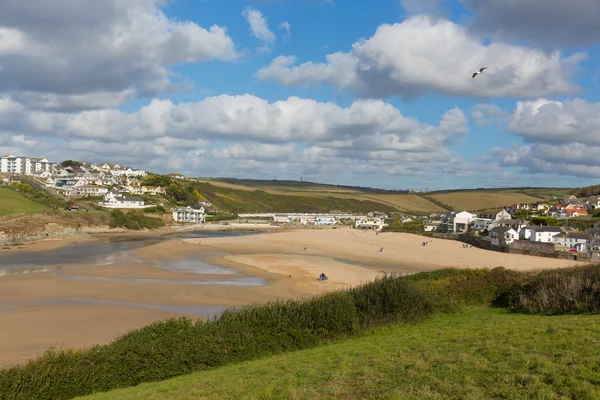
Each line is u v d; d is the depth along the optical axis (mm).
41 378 15156
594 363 11617
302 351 19203
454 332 18656
